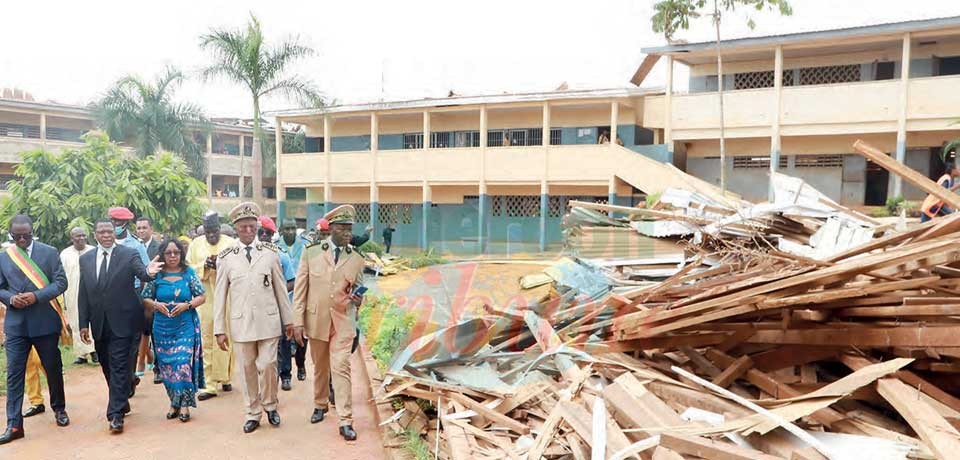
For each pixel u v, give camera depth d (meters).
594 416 3.57
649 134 25.91
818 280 3.91
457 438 4.21
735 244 5.75
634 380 4.04
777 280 4.18
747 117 22.25
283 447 5.45
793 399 3.44
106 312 5.82
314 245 5.88
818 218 6.28
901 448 2.99
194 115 26.73
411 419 5.46
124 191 12.89
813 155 23.09
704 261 5.94
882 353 3.87
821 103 21.12
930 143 20.89
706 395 3.83
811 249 5.74
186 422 6.11
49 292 5.75
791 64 22.97
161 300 6.08
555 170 24.83
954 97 19.36
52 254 5.96
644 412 3.61
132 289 5.93
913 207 17.20
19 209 12.61
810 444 3.03
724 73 24.16
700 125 22.95
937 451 2.83
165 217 13.62
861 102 20.59
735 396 3.57
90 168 13.19
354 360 8.72
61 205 12.46
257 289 5.88
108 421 6.06
